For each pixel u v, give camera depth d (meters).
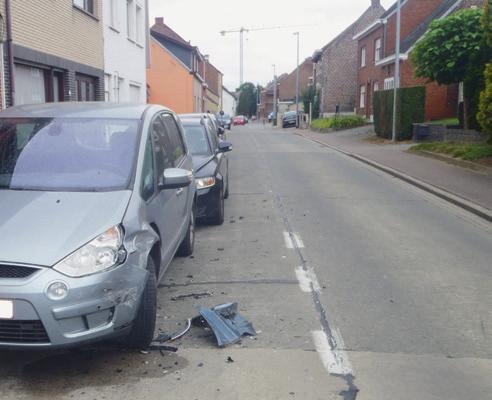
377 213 11.20
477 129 20.52
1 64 11.76
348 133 37.12
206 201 9.54
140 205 4.96
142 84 26.20
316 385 4.37
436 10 37.22
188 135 10.49
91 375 4.49
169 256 5.93
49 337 4.08
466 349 5.02
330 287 6.66
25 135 5.60
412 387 4.35
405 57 33.59
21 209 4.61
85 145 5.47
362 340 5.18
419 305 6.09
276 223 10.17
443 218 10.80
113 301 4.28
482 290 6.61
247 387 4.33
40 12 13.90
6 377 4.46
